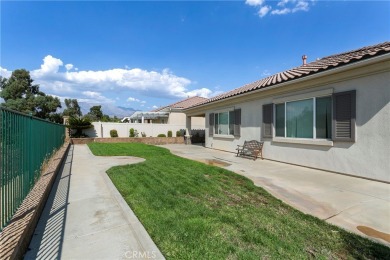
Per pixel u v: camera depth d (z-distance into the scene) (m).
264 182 6.54
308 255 2.91
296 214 4.21
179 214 4.18
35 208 3.93
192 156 12.16
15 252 2.62
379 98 6.35
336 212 4.36
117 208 4.73
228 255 2.92
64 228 3.82
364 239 3.30
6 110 3.45
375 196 5.22
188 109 19.77
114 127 24.03
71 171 8.42
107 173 7.73
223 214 4.18
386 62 6.02
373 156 6.51
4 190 3.25
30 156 5.14
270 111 10.30
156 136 25.23
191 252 2.99
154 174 7.40
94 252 3.10
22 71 33.12
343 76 7.12
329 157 7.77
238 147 12.75
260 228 3.62
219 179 6.79
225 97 13.16
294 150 9.18
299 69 11.30
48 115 33.28
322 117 8.01
